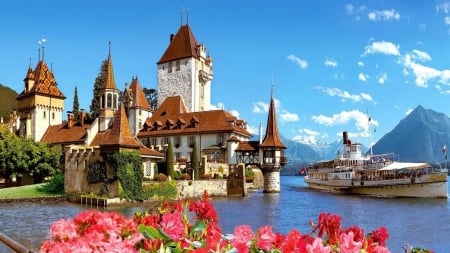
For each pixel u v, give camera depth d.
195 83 106.94
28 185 73.75
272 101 87.94
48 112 100.19
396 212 50.25
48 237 31.61
